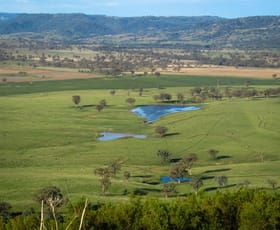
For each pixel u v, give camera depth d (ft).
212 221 117.60
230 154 414.41
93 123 534.78
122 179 335.47
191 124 525.75
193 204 120.88
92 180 314.76
